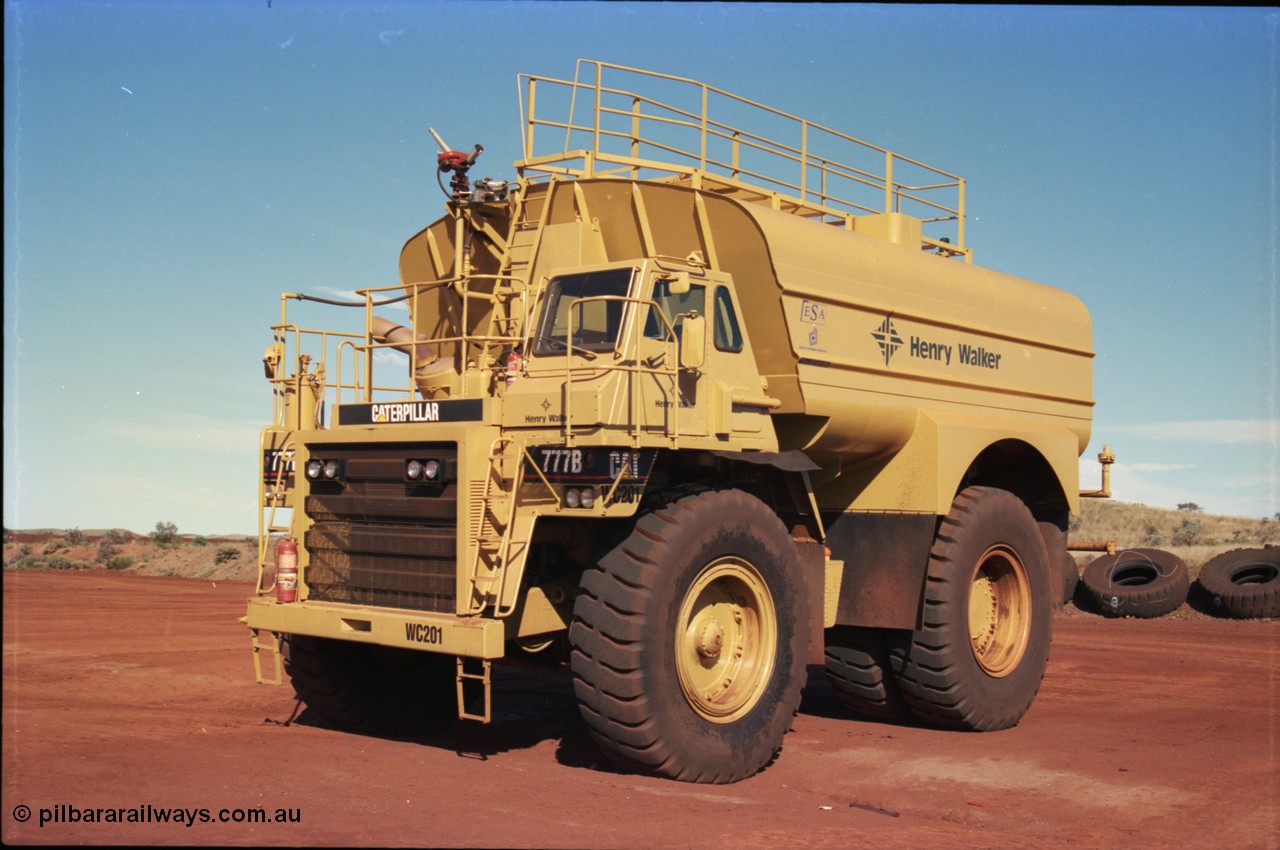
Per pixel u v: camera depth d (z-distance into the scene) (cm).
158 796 676
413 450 829
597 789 745
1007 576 1108
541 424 793
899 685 1051
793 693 866
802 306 916
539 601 819
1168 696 1220
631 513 782
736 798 756
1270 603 1889
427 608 812
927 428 1034
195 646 1538
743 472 917
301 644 921
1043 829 698
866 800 771
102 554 3991
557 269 876
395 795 696
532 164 969
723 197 888
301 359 941
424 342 907
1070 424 1305
